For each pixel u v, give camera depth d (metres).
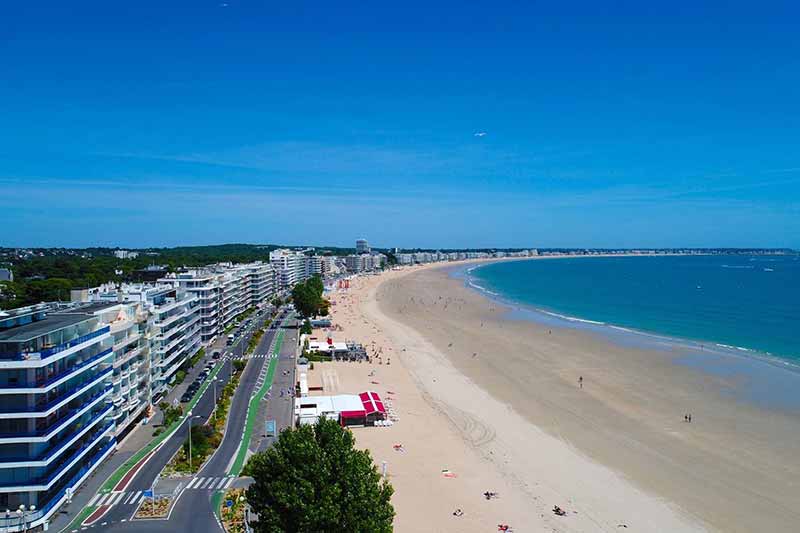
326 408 112.69
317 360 167.12
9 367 66.94
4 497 68.88
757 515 77.38
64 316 86.38
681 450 100.12
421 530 71.50
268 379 142.75
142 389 108.75
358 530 56.28
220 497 77.25
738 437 106.06
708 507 79.56
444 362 169.75
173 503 75.19
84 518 71.00
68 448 76.69
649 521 75.62
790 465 93.44
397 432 107.44
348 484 58.19
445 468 91.19
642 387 140.25
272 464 60.19
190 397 123.25
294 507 55.78
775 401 127.56
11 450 68.19
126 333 98.38
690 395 132.88
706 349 183.38
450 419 116.00
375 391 134.00
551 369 159.62
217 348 181.00
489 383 145.38
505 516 76.06
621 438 106.06
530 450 100.06
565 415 119.50
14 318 77.12
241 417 112.38
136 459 89.81
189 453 90.94
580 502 80.81
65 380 73.69
